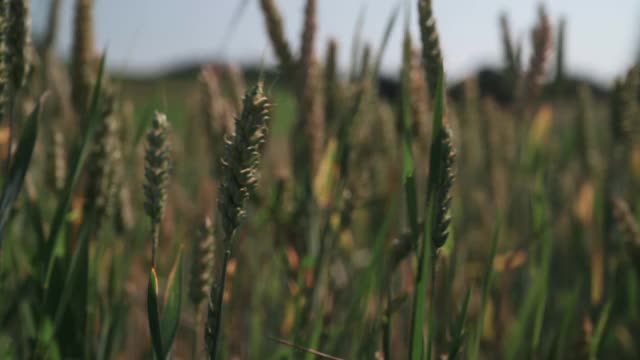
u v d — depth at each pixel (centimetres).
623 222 110
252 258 131
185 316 128
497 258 132
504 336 131
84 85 102
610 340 131
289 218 113
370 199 124
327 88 122
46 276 92
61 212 91
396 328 128
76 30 103
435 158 82
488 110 161
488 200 160
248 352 128
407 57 91
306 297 103
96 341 105
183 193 151
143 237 127
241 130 75
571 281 134
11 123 86
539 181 119
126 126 114
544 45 126
